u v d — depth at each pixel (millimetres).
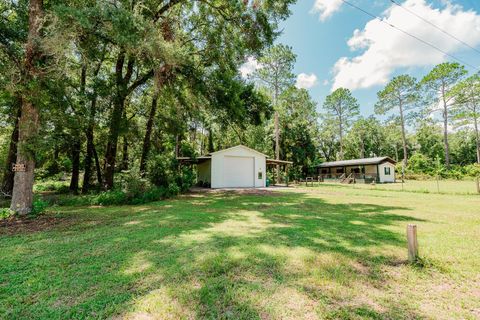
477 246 4164
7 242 4523
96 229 5512
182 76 11586
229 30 11883
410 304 2463
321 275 3078
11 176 10977
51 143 7250
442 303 2486
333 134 42469
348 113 39406
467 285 2861
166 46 8102
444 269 3270
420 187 18156
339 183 27062
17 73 6543
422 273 3164
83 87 10883
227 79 11992
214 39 11992
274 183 25828
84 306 2402
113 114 11555
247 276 3053
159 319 2199
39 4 7000
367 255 3775
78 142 13891
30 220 6492
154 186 11625
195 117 15391
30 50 6602
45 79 6910
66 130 10289
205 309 2354
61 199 10594
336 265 3396
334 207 8695
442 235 4867
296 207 8719
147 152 14344
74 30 6516
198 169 23109
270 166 28203
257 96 17766
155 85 10867
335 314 2273
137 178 10641
